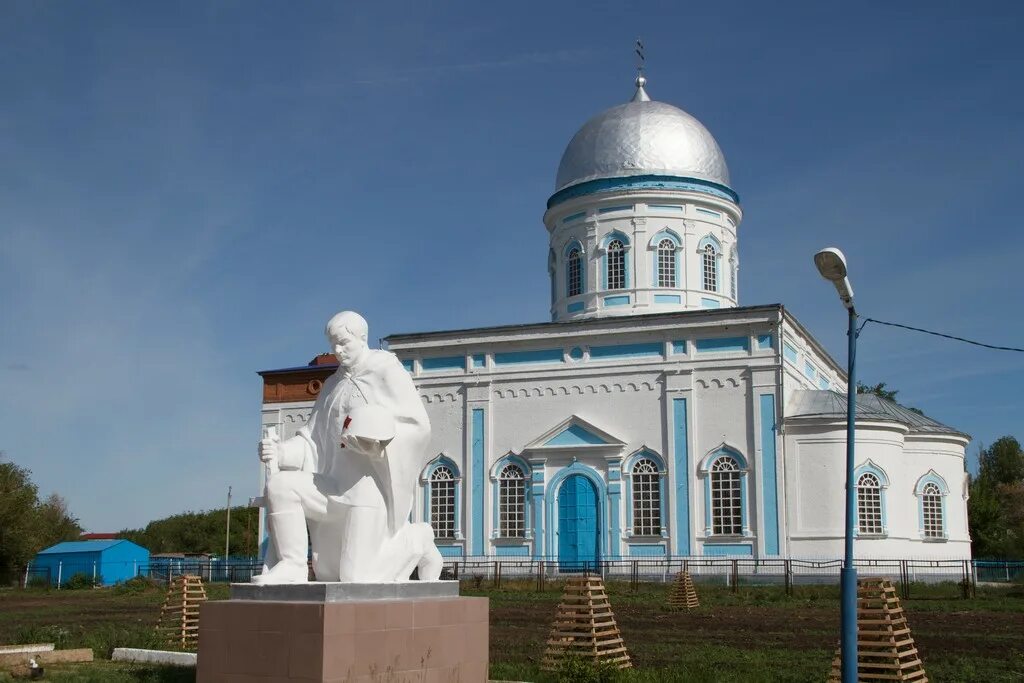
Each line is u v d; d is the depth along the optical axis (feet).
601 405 141.49
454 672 37.60
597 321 142.92
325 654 32.37
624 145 155.74
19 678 46.16
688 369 137.59
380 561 36.40
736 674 52.75
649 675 50.14
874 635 51.98
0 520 181.57
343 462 36.76
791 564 127.34
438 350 151.53
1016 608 96.63
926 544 139.03
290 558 35.45
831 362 164.55
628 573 134.62
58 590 159.02
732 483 133.49
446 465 148.36
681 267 151.64
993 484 250.98
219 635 34.14
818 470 129.80
